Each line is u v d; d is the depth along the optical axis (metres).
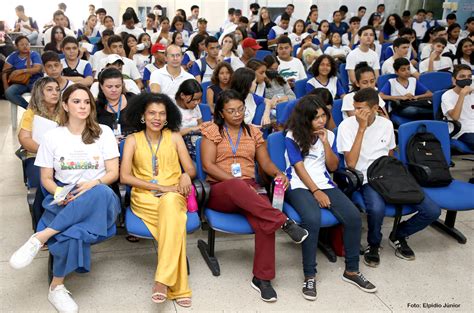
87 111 2.20
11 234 2.68
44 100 2.69
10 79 4.80
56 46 5.26
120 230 2.67
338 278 2.41
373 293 2.27
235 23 8.14
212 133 2.49
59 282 2.04
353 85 4.35
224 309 2.09
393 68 4.55
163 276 2.00
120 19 9.91
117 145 2.41
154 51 4.74
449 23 8.18
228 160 2.51
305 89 4.12
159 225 2.09
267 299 2.15
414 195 2.46
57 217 2.00
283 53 4.71
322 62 3.95
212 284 2.29
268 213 2.13
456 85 3.61
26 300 2.09
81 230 2.00
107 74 2.86
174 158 2.44
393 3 10.48
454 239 2.92
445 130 2.95
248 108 3.51
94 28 8.20
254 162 2.61
